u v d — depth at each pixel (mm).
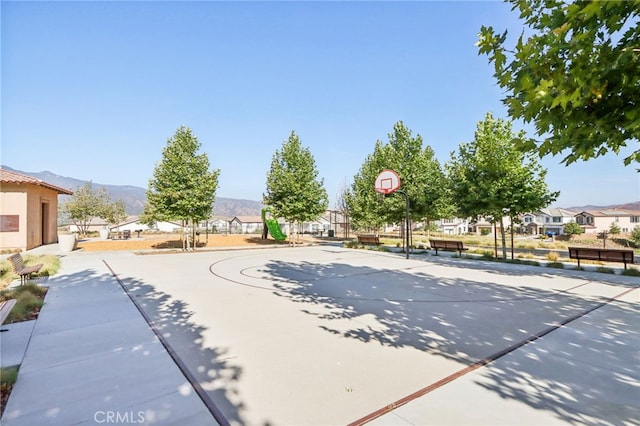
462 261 14766
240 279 10141
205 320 5973
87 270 11406
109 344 4770
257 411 3135
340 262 14391
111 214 38312
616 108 2375
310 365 4156
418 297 7887
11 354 4379
